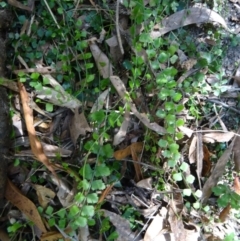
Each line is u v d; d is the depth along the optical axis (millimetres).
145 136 395
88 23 409
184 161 413
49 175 388
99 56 403
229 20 433
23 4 395
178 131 403
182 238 394
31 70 389
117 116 373
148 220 401
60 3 396
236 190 414
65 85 396
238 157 413
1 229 386
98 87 401
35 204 389
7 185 383
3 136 369
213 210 415
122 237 392
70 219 369
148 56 386
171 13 417
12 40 396
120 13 410
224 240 386
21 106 390
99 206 382
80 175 382
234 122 428
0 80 366
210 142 416
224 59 430
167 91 375
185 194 386
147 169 405
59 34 396
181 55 415
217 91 417
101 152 367
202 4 426
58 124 402
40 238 381
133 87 382
